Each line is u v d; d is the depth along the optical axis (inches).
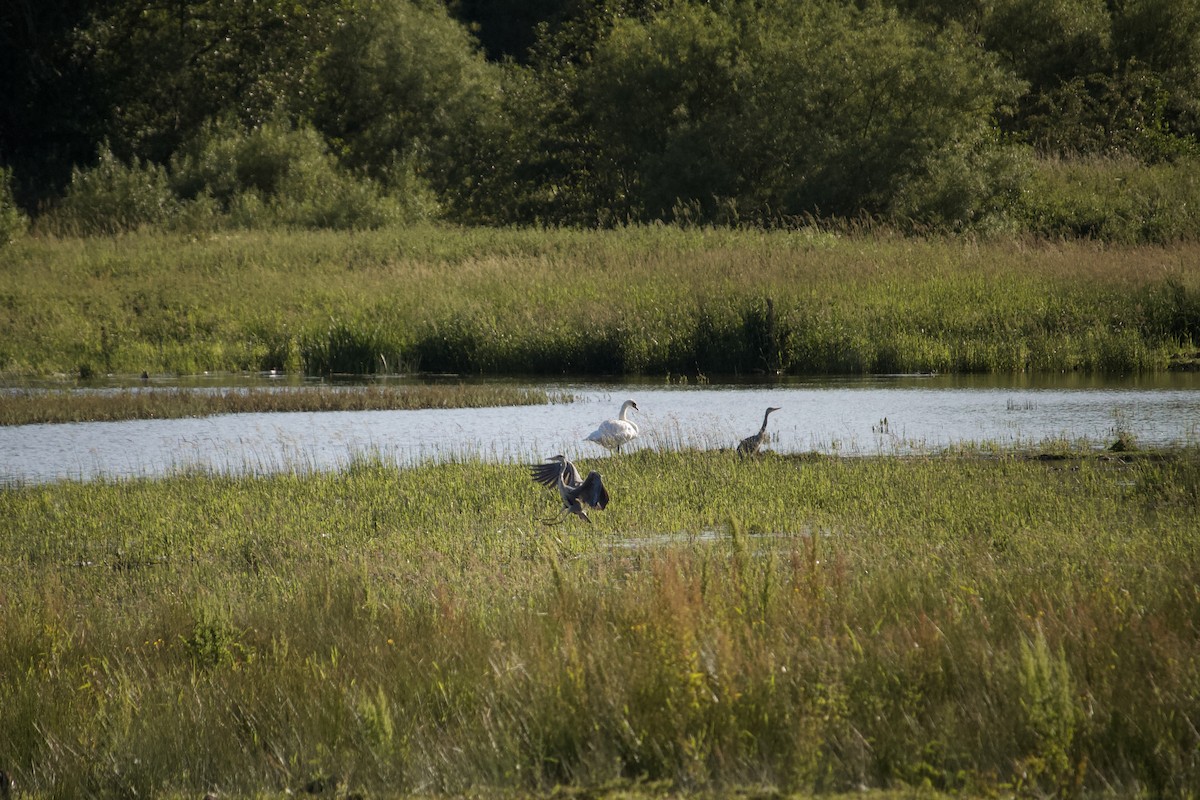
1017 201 1612.9
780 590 325.4
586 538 463.5
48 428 790.5
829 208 1610.5
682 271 1245.1
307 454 688.4
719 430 731.4
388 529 492.7
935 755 238.5
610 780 241.1
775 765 240.2
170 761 270.2
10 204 1541.6
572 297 1192.8
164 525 508.7
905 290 1147.3
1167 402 814.5
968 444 658.2
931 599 328.2
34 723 287.4
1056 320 1069.8
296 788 254.2
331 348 1144.2
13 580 429.7
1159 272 1158.3
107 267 1379.2
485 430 764.0
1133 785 225.8
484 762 251.8
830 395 893.8
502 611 343.3
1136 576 341.7
